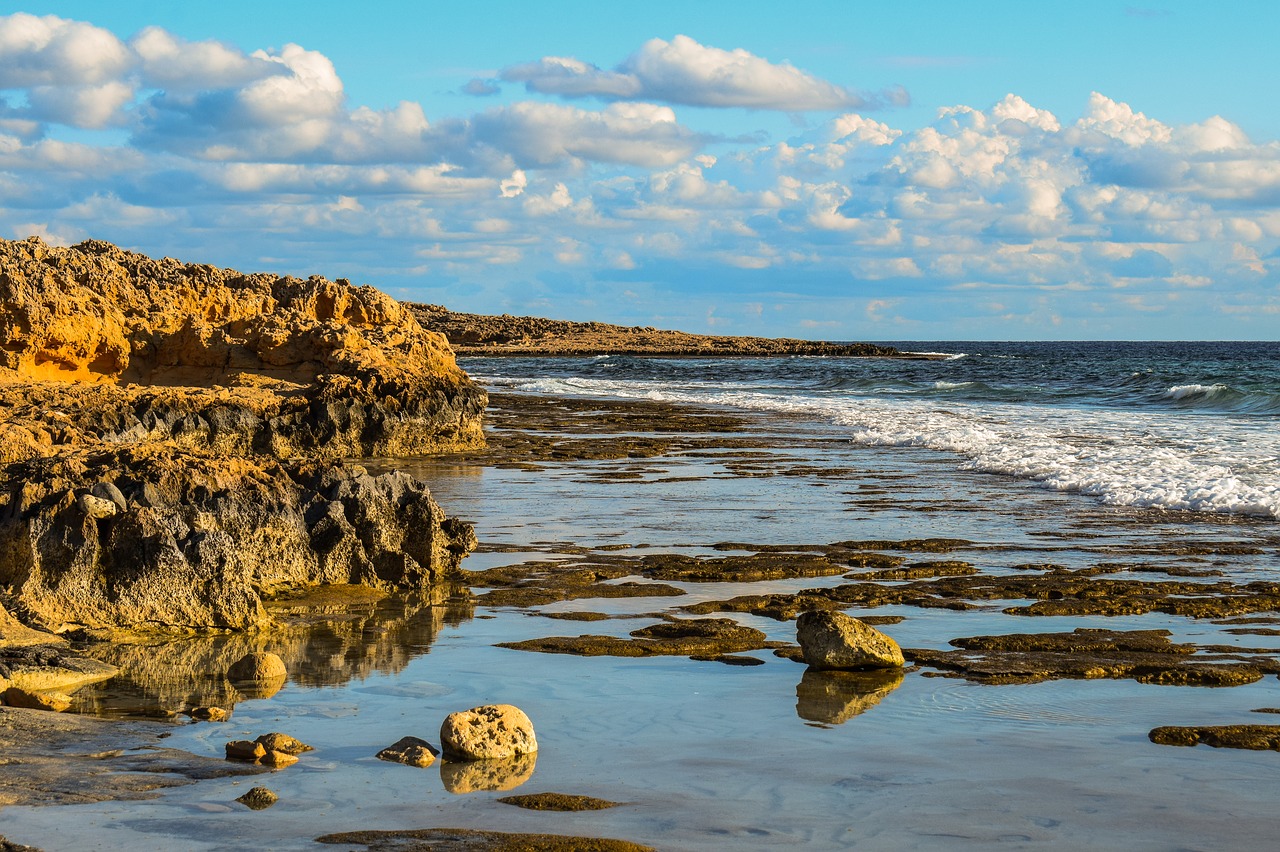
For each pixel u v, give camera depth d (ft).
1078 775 23.35
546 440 113.39
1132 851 19.43
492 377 280.92
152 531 37.14
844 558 49.39
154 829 19.99
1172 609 39.34
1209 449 86.58
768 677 31.53
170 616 36.83
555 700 29.19
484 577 45.60
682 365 368.89
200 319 127.34
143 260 156.15
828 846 19.56
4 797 21.53
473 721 24.79
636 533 56.59
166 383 118.83
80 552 36.52
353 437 100.53
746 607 40.47
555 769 23.70
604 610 40.19
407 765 23.86
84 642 35.01
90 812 20.81
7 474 40.70
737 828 20.35
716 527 58.34
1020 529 56.85
